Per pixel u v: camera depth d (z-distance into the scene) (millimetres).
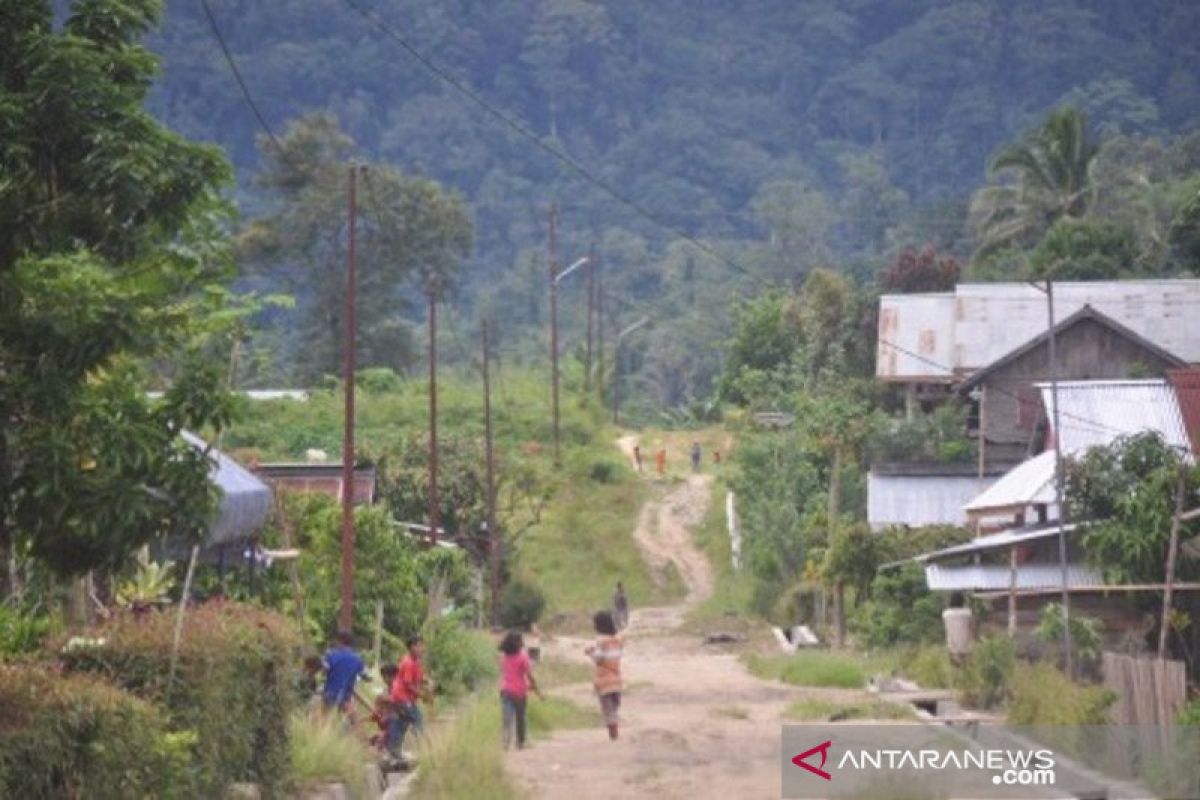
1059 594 99500
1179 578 94375
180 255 37812
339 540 99125
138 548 37594
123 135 35625
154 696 42469
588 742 79375
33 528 36156
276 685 52469
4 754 32438
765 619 189125
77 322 35750
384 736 68938
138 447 36156
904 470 167875
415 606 104500
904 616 132250
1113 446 102188
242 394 43625
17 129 35188
